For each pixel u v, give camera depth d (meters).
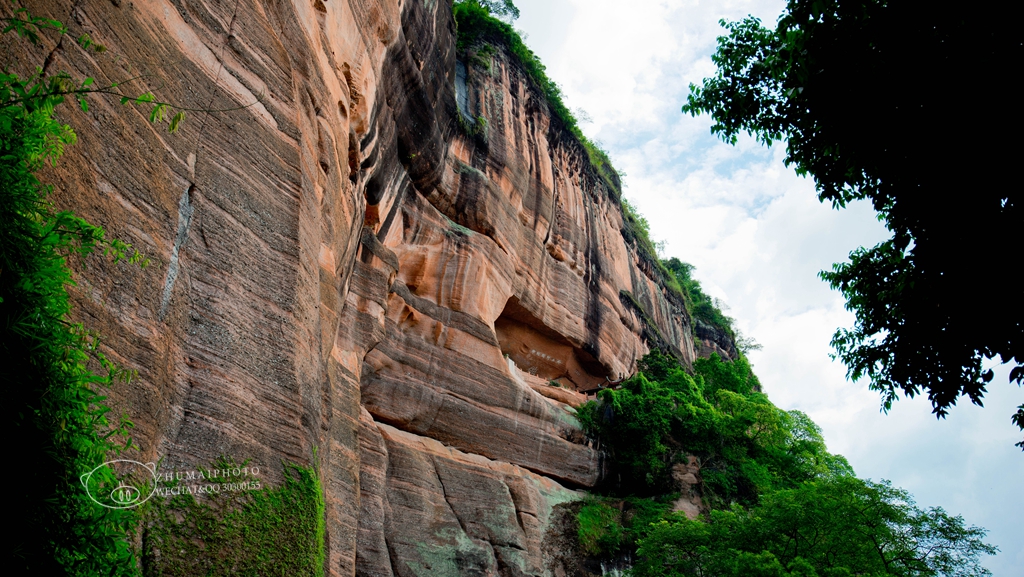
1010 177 9.00
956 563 21.70
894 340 11.33
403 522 23.00
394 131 24.61
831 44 10.02
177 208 10.01
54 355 6.17
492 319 30.33
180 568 8.38
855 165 10.77
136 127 9.45
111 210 8.62
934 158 9.48
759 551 23.66
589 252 41.50
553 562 27.55
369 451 22.48
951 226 9.57
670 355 44.12
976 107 8.98
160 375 8.91
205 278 10.30
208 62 11.66
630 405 34.94
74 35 8.69
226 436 9.76
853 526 22.83
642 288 49.22
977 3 8.91
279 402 10.96
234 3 12.79
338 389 20.22
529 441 29.45
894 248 11.31
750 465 37.91
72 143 7.50
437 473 25.11
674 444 36.25
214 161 11.11
